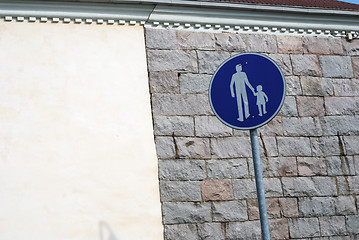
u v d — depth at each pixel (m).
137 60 10.27
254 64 6.60
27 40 9.85
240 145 10.24
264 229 5.89
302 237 10.02
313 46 11.41
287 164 10.36
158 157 9.76
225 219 9.73
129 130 9.77
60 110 9.57
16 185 8.98
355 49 11.74
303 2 12.52
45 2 10.01
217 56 10.73
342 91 11.27
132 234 9.21
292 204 10.15
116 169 9.48
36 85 9.62
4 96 9.43
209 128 10.20
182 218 9.52
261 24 11.14
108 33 10.30
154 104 10.06
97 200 9.23
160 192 9.57
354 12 11.66
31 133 9.32
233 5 10.84
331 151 10.73
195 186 9.77
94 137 9.56
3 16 9.86
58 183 9.16
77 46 10.05
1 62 9.61
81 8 10.20
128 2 10.33
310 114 10.85
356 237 10.33
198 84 10.44
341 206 10.41
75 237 8.95
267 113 6.39
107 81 9.97
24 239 8.75
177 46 10.58
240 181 10.02
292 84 10.96
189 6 10.68
